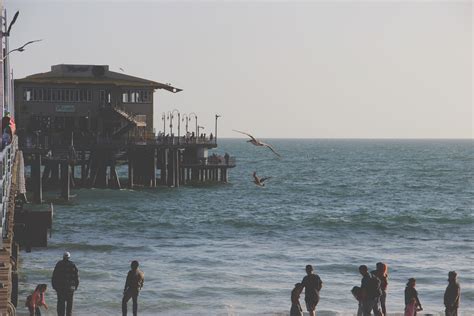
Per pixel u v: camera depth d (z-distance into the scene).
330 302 136.25
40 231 114.69
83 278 151.38
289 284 152.12
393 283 156.38
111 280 150.38
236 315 125.12
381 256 193.25
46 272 152.75
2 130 124.81
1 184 85.25
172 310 128.38
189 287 146.75
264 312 127.44
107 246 196.88
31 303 100.50
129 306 129.75
